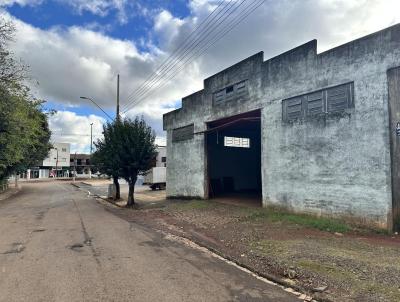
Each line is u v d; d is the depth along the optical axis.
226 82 19.41
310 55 13.82
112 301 5.62
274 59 15.78
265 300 5.79
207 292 6.12
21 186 55.75
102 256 8.69
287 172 14.89
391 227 10.95
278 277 7.01
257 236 11.05
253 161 30.45
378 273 6.83
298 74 14.39
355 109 12.02
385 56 11.12
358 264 7.46
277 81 15.57
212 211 17.45
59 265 7.77
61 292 6.01
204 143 22.09
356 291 6.03
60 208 21.91
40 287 6.27
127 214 18.73
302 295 6.07
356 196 11.89
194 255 9.02
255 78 17.09
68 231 12.51
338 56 12.66
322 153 13.24
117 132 23.02
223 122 21.36
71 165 110.06
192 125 23.41
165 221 15.66
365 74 11.71
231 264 8.15
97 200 29.48
